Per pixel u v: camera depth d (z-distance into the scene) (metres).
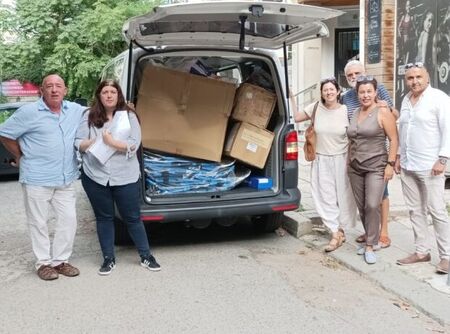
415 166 4.88
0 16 19.44
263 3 4.98
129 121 5.10
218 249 6.03
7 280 5.16
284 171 5.99
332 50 13.41
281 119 6.11
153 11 4.83
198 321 4.15
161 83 5.91
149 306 4.45
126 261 5.62
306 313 4.29
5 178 11.29
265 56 6.10
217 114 5.98
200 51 5.96
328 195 5.72
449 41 8.02
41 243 5.19
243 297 4.62
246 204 5.79
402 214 6.86
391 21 9.73
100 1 18.58
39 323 4.17
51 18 19.45
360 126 5.21
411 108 4.89
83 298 4.65
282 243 6.23
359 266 5.20
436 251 5.52
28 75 20.94
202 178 5.93
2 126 4.98
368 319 4.18
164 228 6.93
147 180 5.79
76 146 5.12
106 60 18.45
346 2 12.52
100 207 5.20
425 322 4.13
